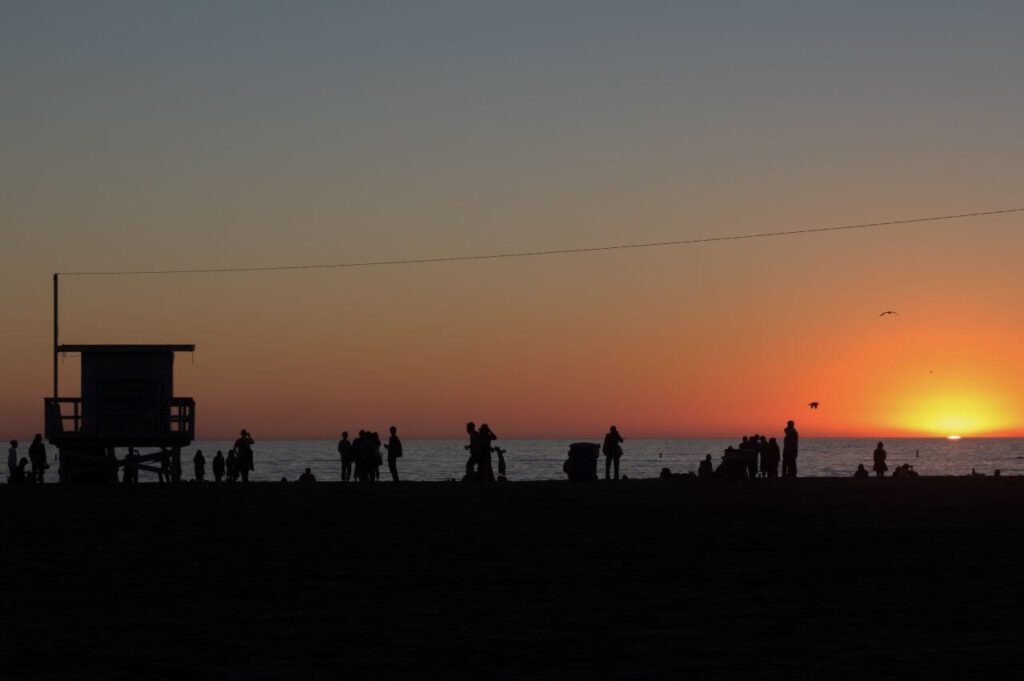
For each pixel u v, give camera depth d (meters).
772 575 18.23
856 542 23.11
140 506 35.12
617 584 17.33
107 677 10.99
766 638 12.92
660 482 51.12
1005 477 59.72
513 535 24.92
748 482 50.50
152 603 15.66
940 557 20.55
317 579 18.00
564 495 39.84
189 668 11.38
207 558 20.83
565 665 11.47
